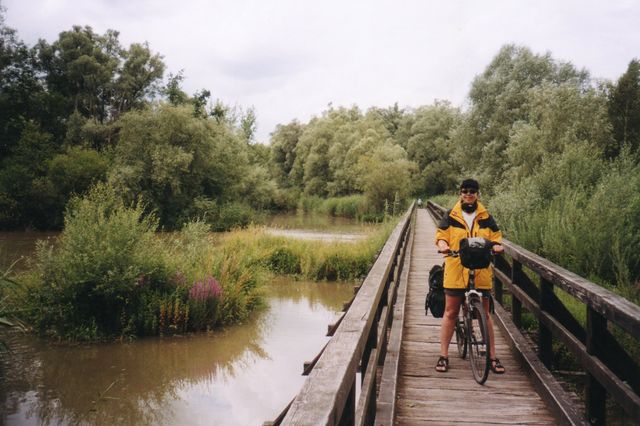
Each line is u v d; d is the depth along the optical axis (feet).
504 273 24.11
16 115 148.97
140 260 35.94
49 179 112.37
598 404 11.54
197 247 46.19
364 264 56.34
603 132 64.80
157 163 107.04
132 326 34.53
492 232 15.49
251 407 23.58
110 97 164.14
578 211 30.04
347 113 268.62
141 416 22.52
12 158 126.31
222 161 125.70
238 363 29.60
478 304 14.84
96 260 34.42
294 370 28.53
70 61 158.81
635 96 67.56
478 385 15.21
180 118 113.29
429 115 199.31
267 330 36.24
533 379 15.14
